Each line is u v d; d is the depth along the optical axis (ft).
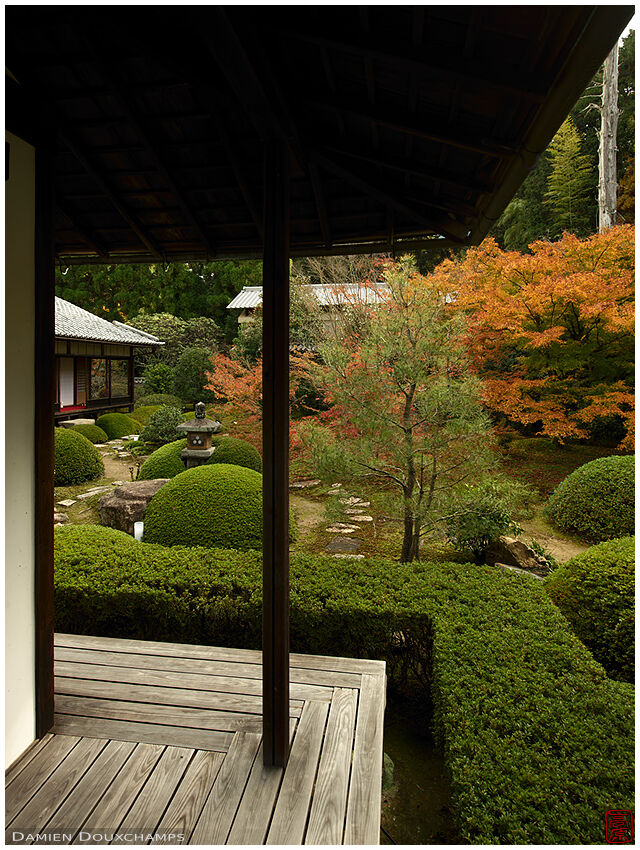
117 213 7.69
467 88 3.91
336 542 15.89
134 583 8.29
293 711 5.66
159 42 4.29
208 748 5.06
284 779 4.64
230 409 26.48
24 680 5.07
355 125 5.40
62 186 7.15
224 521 11.55
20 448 5.12
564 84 3.16
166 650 7.01
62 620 8.38
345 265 27.25
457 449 12.03
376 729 5.35
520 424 30.73
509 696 5.42
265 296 4.68
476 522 12.55
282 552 4.69
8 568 4.93
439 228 6.86
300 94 4.88
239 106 4.75
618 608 8.12
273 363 4.67
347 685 6.22
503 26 3.24
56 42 4.75
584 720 5.07
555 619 7.16
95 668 6.51
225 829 4.10
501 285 22.21
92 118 5.80
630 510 15.72
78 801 4.39
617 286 19.51
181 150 6.31
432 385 11.47
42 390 5.40
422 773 6.95
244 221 7.73
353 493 12.75
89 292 64.54
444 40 3.62
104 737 5.20
